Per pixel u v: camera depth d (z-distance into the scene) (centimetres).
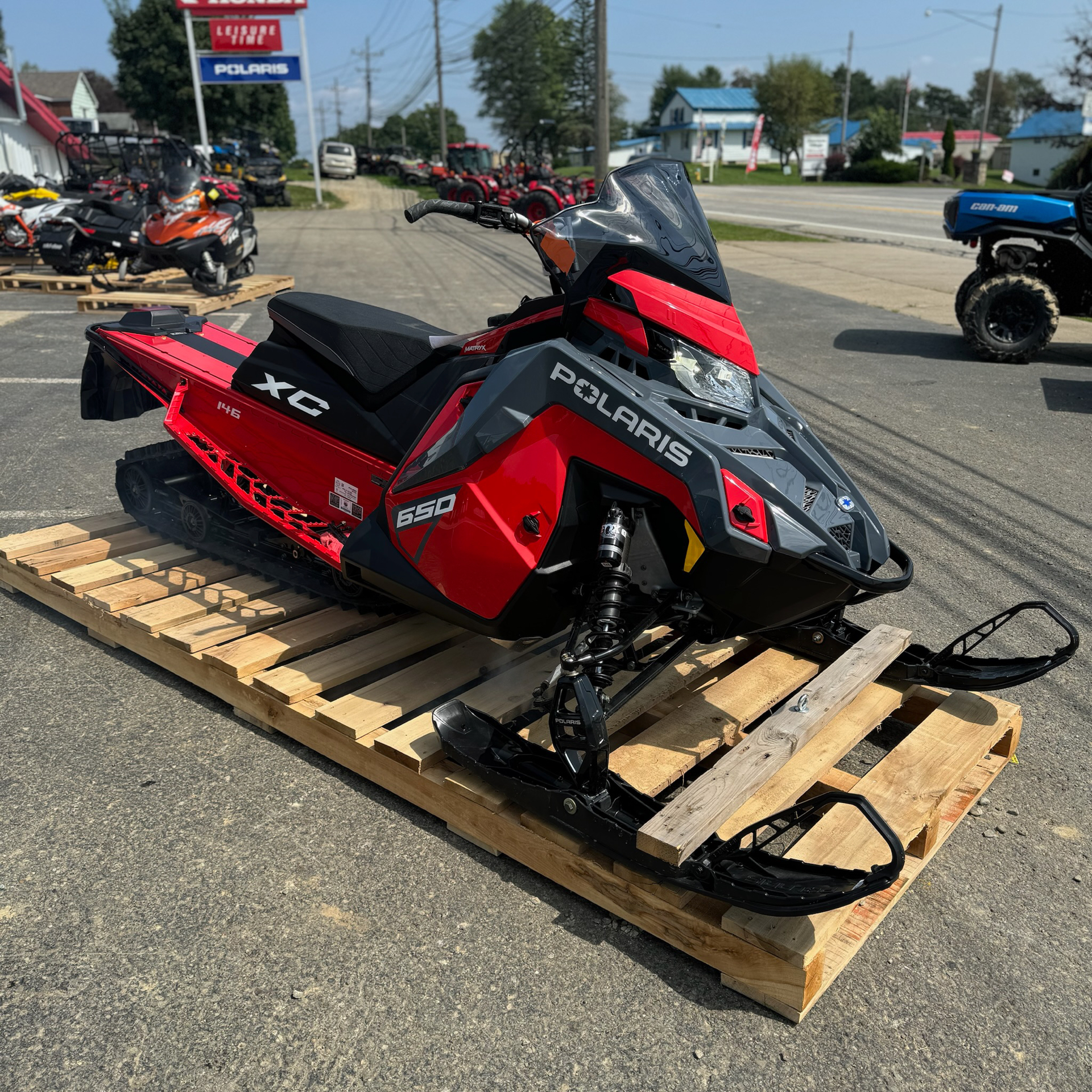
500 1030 223
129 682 367
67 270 1263
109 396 466
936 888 275
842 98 11981
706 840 243
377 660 344
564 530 276
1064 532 531
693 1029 226
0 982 231
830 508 269
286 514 370
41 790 302
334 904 260
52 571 403
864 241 2162
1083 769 330
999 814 307
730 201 3628
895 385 864
